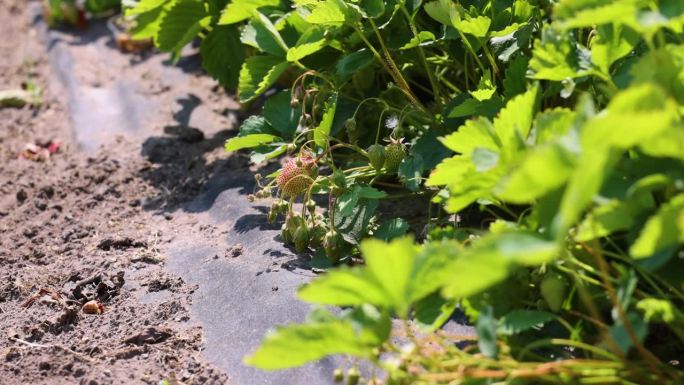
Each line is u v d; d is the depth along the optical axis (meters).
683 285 1.07
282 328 0.99
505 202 1.25
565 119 1.06
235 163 1.58
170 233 1.46
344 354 1.16
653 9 1.05
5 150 1.75
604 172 0.98
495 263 0.95
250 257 1.35
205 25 1.64
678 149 0.96
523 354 1.08
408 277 1.01
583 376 1.04
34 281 1.37
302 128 1.41
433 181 1.12
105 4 2.32
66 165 1.67
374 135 1.47
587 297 1.06
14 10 2.54
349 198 1.28
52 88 1.97
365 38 1.38
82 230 1.48
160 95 1.84
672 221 0.95
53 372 1.21
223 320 1.26
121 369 1.21
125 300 1.32
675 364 1.12
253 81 1.46
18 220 1.52
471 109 1.27
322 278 0.99
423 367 1.11
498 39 1.30
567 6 1.08
